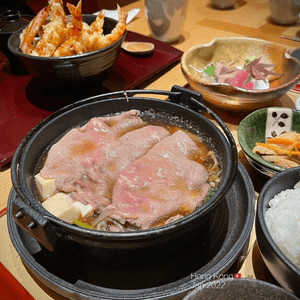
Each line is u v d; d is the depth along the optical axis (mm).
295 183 323
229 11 805
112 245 263
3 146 438
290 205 303
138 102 407
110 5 847
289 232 290
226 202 351
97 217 314
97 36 475
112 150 359
